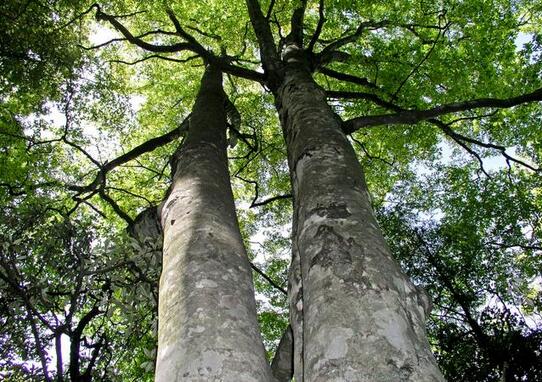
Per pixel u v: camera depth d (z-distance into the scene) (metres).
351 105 12.11
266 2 12.13
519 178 11.80
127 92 12.77
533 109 10.92
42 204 6.48
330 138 4.80
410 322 2.63
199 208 4.04
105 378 6.79
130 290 5.91
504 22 9.59
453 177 11.54
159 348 2.69
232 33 13.08
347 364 2.23
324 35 13.33
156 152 14.30
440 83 10.45
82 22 12.01
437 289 9.47
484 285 9.51
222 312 2.78
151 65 15.13
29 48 9.43
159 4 10.82
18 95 10.47
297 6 9.64
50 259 5.89
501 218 10.51
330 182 3.96
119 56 14.57
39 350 4.87
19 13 8.38
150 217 5.99
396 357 2.24
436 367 2.31
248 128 14.47
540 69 10.33
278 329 12.56
